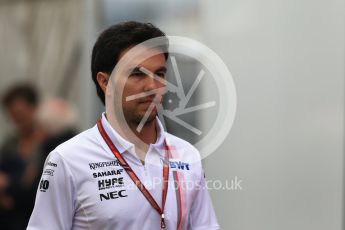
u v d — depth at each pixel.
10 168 15.04
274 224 13.43
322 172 13.18
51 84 20.39
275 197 13.46
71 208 7.41
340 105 13.04
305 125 13.27
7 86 21.31
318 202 13.19
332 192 13.09
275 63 13.45
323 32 13.17
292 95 13.38
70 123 15.84
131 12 16.98
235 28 13.80
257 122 13.53
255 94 13.57
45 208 7.47
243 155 13.51
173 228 7.58
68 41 20.09
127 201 7.38
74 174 7.39
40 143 15.05
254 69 13.60
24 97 15.74
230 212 13.59
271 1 13.48
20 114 15.66
